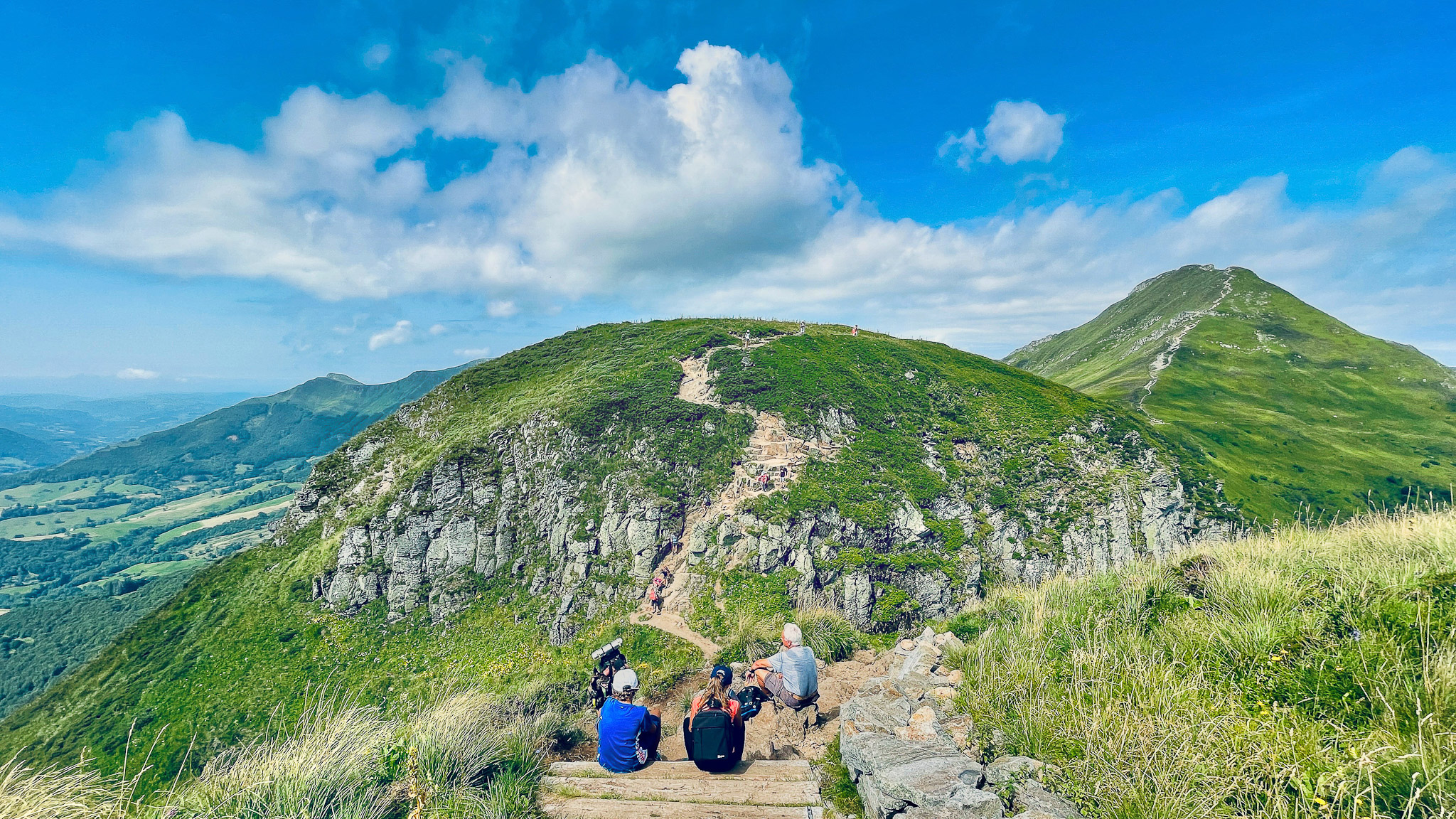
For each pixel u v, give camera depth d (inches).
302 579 2466.8
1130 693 189.5
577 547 2155.5
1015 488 2507.4
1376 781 135.0
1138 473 2714.1
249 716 1950.1
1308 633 198.4
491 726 253.1
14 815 173.6
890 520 2145.7
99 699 2145.7
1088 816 152.8
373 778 206.5
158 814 183.5
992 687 225.6
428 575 2341.3
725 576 1942.7
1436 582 194.4
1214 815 143.2
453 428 2999.5
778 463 2262.6
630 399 2647.6
